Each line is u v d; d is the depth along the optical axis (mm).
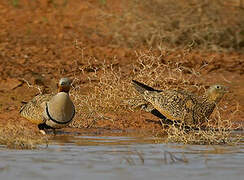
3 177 11344
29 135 15461
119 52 27031
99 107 19484
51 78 23219
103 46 28016
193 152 14086
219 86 17359
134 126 18000
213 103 17422
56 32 30156
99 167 12297
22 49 26859
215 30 28203
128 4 29016
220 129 16656
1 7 33531
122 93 20000
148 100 17875
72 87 20047
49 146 14602
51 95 16750
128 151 14047
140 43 28172
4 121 17688
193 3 28281
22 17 32188
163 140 15812
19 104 20156
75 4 34312
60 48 27406
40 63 25016
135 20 28453
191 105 17359
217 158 13336
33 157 13227
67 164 12492
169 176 11516
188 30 28281
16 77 22984
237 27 28750
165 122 18016
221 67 25594
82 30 30578
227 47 28750
